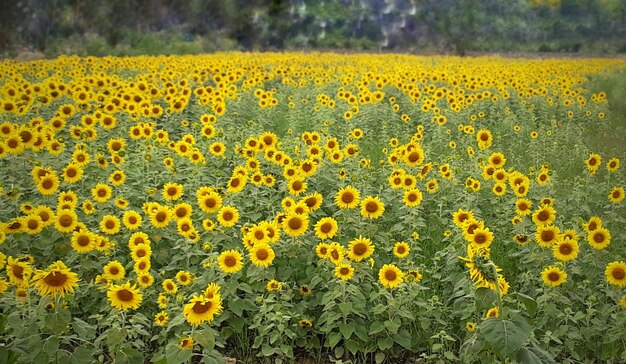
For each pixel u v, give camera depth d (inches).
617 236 205.5
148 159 227.1
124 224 175.8
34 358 118.4
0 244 160.9
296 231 163.0
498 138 352.2
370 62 833.5
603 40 1713.8
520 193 210.8
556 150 315.0
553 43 1644.9
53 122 266.2
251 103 413.7
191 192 212.2
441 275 176.9
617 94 492.7
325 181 235.1
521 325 111.6
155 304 155.4
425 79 555.8
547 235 166.7
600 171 285.4
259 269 156.0
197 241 176.7
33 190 203.5
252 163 223.9
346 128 350.9
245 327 156.3
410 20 1533.0
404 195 200.5
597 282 169.5
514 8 1814.7
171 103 341.4
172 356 121.4
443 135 331.6
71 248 165.9
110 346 127.9
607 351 146.3
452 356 138.8
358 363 151.6
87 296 159.6
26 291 130.5
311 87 536.1
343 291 148.9
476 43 1530.5
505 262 188.2
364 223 188.5
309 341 155.9
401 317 155.3
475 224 169.8
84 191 213.9
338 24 1528.1
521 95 496.1
